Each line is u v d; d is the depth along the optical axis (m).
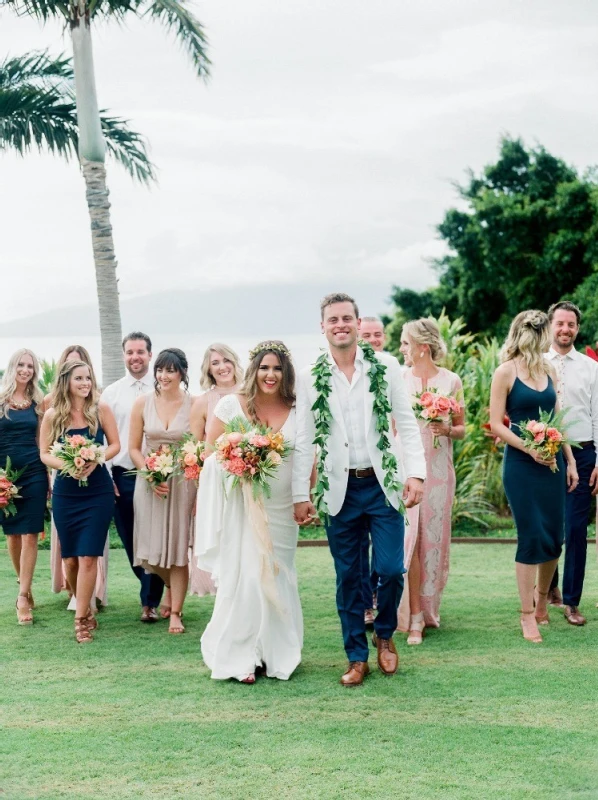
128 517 6.57
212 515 5.25
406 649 5.57
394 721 4.37
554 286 24.80
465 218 26.77
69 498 5.94
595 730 4.23
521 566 5.74
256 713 4.51
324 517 4.98
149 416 6.27
